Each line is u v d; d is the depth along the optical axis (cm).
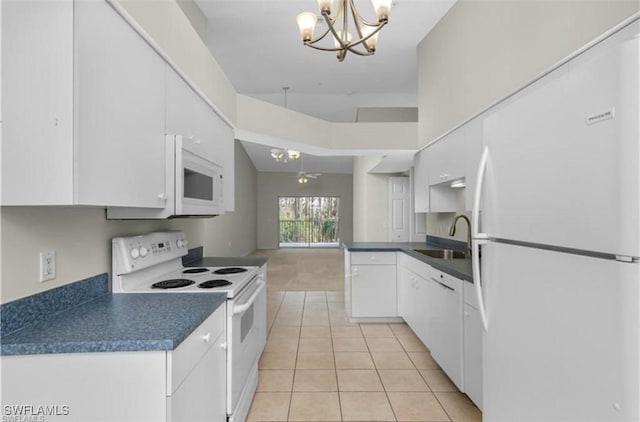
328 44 386
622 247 83
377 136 397
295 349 306
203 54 213
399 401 221
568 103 99
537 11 187
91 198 110
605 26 144
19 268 116
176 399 110
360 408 213
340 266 801
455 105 290
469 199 265
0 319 108
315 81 494
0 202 103
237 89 523
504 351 131
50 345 103
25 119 104
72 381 104
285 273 705
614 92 84
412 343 321
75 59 103
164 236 211
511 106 126
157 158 156
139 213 165
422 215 713
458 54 285
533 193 114
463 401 221
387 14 180
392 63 433
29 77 103
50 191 103
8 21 103
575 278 97
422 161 382
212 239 663
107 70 119
